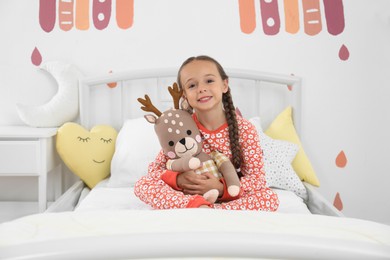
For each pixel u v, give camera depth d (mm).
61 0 2178
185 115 1484
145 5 2188
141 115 2225
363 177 2270
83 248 652
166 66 2211
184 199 1323
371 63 2213
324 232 772
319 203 1764
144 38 2201
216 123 1544
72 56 2197
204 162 1488
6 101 2207
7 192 2246
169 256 665
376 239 741
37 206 2248
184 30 2199
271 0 2193
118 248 656
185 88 1512
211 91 1479
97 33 2191
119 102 2219
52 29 2182
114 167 1921
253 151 1528
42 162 1920
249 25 2201
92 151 1998
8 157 1902
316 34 2203
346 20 2197
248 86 2219
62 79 2137
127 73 2127
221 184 1427
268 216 882
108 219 838
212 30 2201
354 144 2254
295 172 1979
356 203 2285
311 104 2236
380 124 2242
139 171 1871
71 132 1979
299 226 811
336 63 2215
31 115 2105
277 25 2201
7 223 819
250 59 2213
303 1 2191
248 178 1496
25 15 2172
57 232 756
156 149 1910
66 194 1833
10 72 2193
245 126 1553
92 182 2006
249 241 669
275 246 665
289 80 2139
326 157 2260
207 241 668
